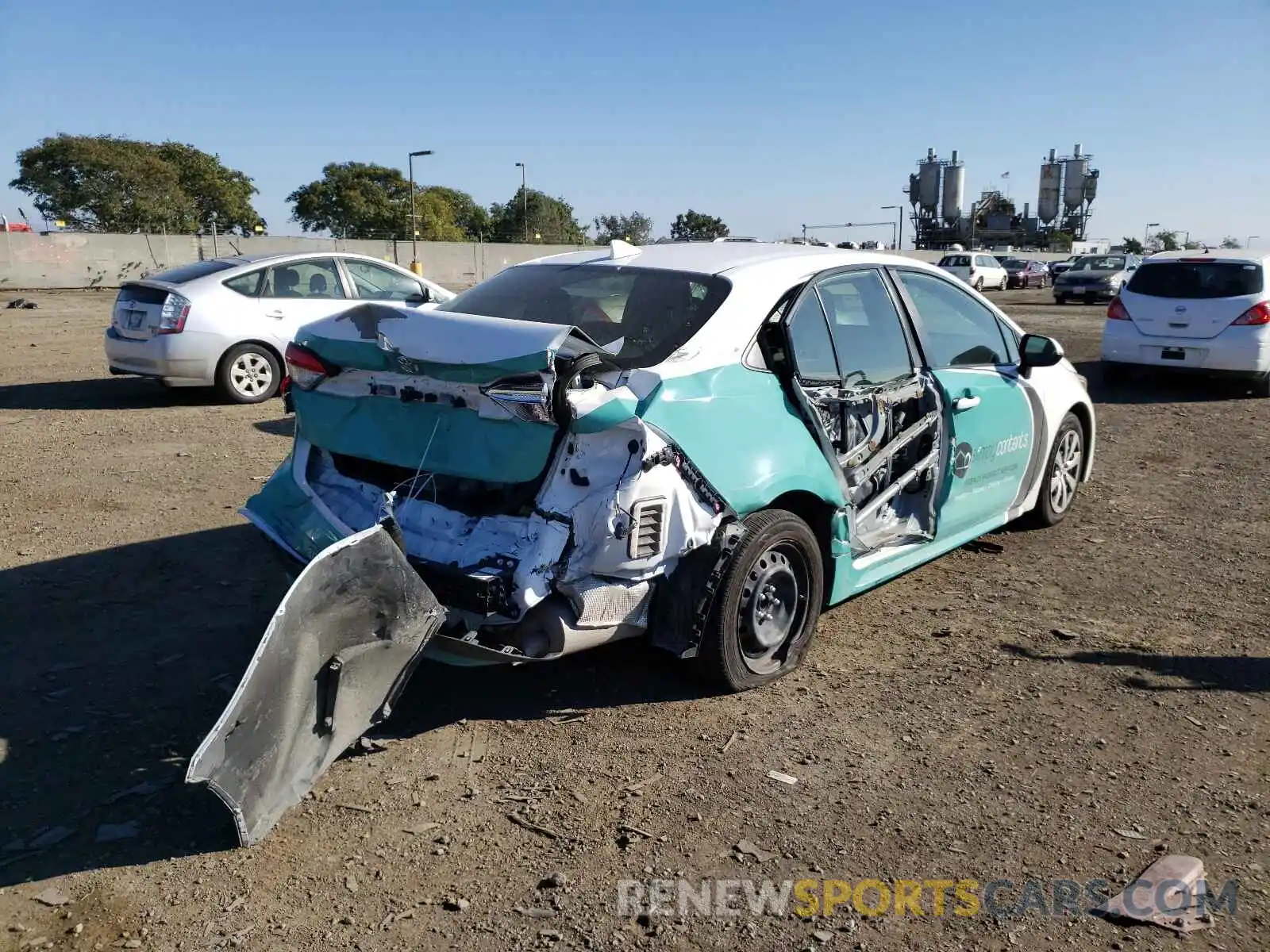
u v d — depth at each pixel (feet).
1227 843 10.25
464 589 11.28
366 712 10.93
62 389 36.99
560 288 14.19
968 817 10.64
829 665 14.29
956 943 8.77
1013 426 18.08
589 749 11.87
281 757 9.98
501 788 11.05
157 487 22.65
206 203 223.92
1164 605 16.67
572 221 253.44
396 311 12.51
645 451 11.38
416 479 12.44
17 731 11.98
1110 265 99.81
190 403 33.76
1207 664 14.43
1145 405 36.40
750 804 10.78
